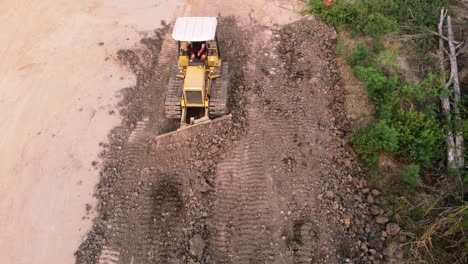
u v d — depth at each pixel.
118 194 12.18
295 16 17.94
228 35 17.03
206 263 10.73
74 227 11.62
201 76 12.70
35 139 13.65
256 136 13.28
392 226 11.20
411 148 12.56
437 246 10.93
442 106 13.79
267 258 10.71
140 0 18.75
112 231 11.43
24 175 12.73
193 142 13.02
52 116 14.28
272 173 12.31
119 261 10.87
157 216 11.66
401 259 10.84
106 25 17.59
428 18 16.91
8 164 13.00
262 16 17.97
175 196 12.06
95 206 12.04
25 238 11.41
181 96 13.04
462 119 13.22
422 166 12.67
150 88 15.05
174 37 12.59
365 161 12.77
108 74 15.60
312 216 11.44
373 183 12.41
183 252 10.95
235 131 13.36
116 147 13.33
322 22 17.34
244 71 15.52
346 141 13.21
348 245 11.02
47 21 17.80
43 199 12.19
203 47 12.98
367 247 11.02
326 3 17.91
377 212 11.59
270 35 17.05
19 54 16.39
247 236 11.19
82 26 17.55
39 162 13.04
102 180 12.53
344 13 17.28
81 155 13.19
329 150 12.94
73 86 15.20
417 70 15.25
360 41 16.36
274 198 11.78
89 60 16.11
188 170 12.59
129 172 12.66
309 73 15.35
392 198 12.02
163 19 17.88
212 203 11.91
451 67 14.80
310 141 13.11
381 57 15.48
